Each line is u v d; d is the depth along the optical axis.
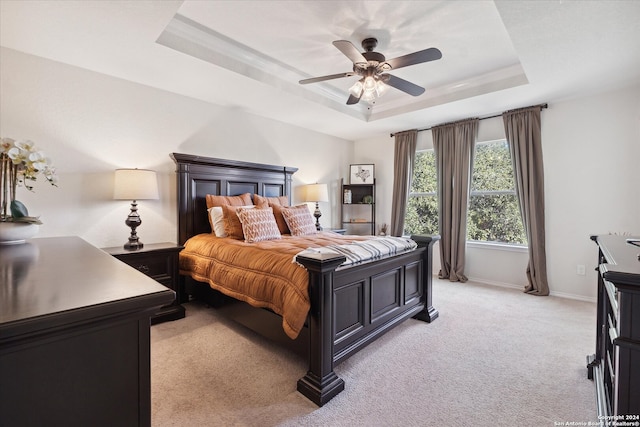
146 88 3.12
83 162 2.76
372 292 2.27
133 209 2.90
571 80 2.97
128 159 3.02
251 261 2.30
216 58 2.67
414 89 2.71
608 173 3.29
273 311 2.04
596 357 1.91
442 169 4.45
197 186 3.44
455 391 1.81
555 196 3.62
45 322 0.55
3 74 2.37
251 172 3.98
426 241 2.90
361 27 2.41
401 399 1.74
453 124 4.34
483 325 2.77
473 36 2.54
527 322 2.83
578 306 3.25
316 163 5.02
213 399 1.72
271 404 1.69
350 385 1.87
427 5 2.15
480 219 4.32
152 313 0.70
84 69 2.74
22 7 1.86
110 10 1.91
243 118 3.97
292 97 3.45
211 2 2.12
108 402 0.65
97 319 0.61
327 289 1.77
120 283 0.79
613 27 2.06
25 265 1.05
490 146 4.21
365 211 5.61
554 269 3.65
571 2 1.82
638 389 0.93
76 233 2.73
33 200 2.53
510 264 4.00
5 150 1.60
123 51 2.43
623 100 3.19
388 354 2.25
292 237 3.19
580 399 1.73
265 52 2.84
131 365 0.67
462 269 4.24
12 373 0.54
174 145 3.34
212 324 2.76
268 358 2.17
